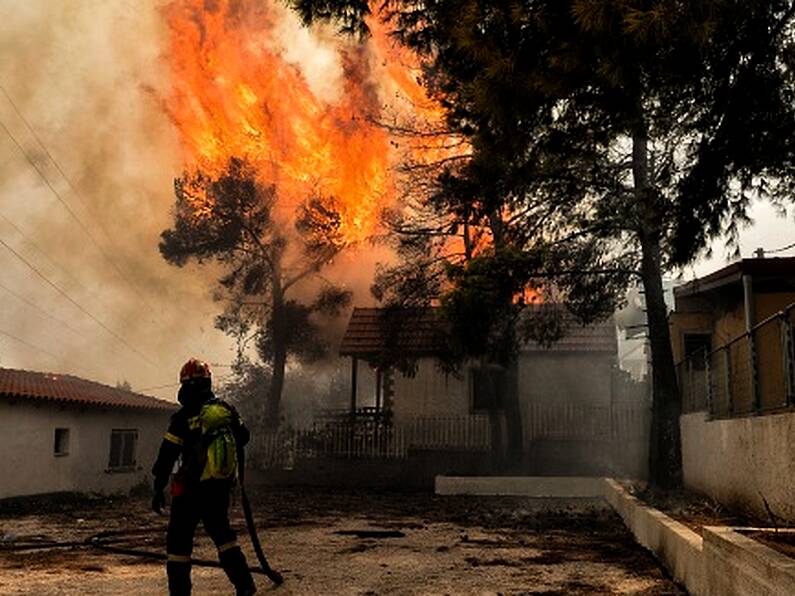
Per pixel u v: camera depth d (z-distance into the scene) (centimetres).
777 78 688
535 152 770
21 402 1741
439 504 1730
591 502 1766
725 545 502
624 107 650
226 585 657
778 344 1014
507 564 799
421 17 733
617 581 696
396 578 704
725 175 773
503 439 2434
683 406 1708
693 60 605
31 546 920
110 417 2169
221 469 532
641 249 1705
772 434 793
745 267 1494
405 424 2553
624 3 529
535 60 604
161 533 1120
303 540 1022
